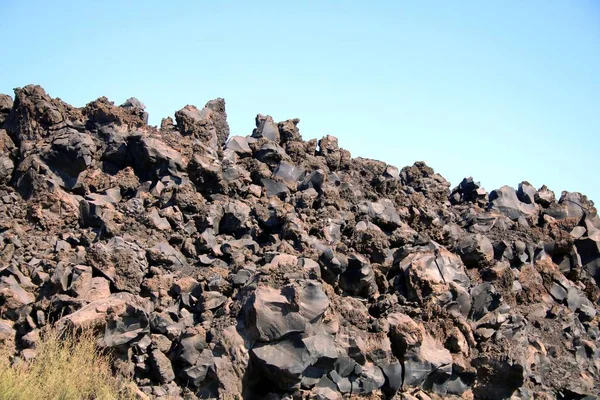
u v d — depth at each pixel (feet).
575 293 81.46
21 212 70.28
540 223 90.38
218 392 55.67
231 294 62.54
